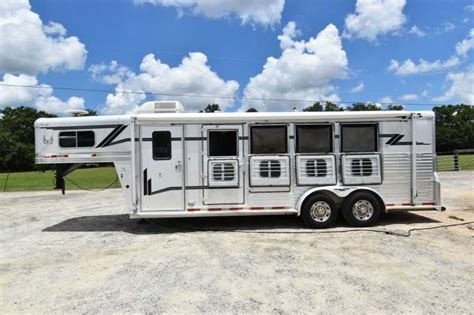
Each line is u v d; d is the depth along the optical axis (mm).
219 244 6461
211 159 7477
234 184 7473
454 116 81625
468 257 5496
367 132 7570
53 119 7719
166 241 6785
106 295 4332
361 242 6395
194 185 7480
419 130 7613
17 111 85438
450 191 13141
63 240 7129
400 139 7594
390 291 4277
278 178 7484
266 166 7488
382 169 7555
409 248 5992
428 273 4832
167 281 4719
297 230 7422
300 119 7500
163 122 7453
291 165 7520
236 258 5613
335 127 7531
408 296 4133
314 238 6742
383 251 5840
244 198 7500
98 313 3867
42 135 7734
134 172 7438
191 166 7480
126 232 7695
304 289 4371
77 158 7648
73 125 7664
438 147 80812
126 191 7559
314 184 7512
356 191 7562
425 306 3877
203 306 3967
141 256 5863
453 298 4062
